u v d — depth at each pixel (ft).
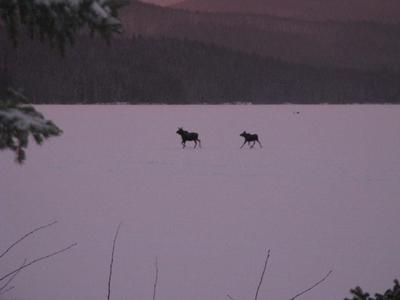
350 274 67.10
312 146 269.44
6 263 70.59
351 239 85.30
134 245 81.41
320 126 439.63
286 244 82.53
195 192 132.05
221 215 105.09
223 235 88.48
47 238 85.15
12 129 18.01
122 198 123.65
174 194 129.49
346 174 165.37
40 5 16.48
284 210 110.01
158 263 72.13
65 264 70.59
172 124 451.94
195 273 67.77
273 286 62.85
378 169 178.29
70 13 16.57
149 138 316.19
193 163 193.36
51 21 16.71
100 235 87.92
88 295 58.65
